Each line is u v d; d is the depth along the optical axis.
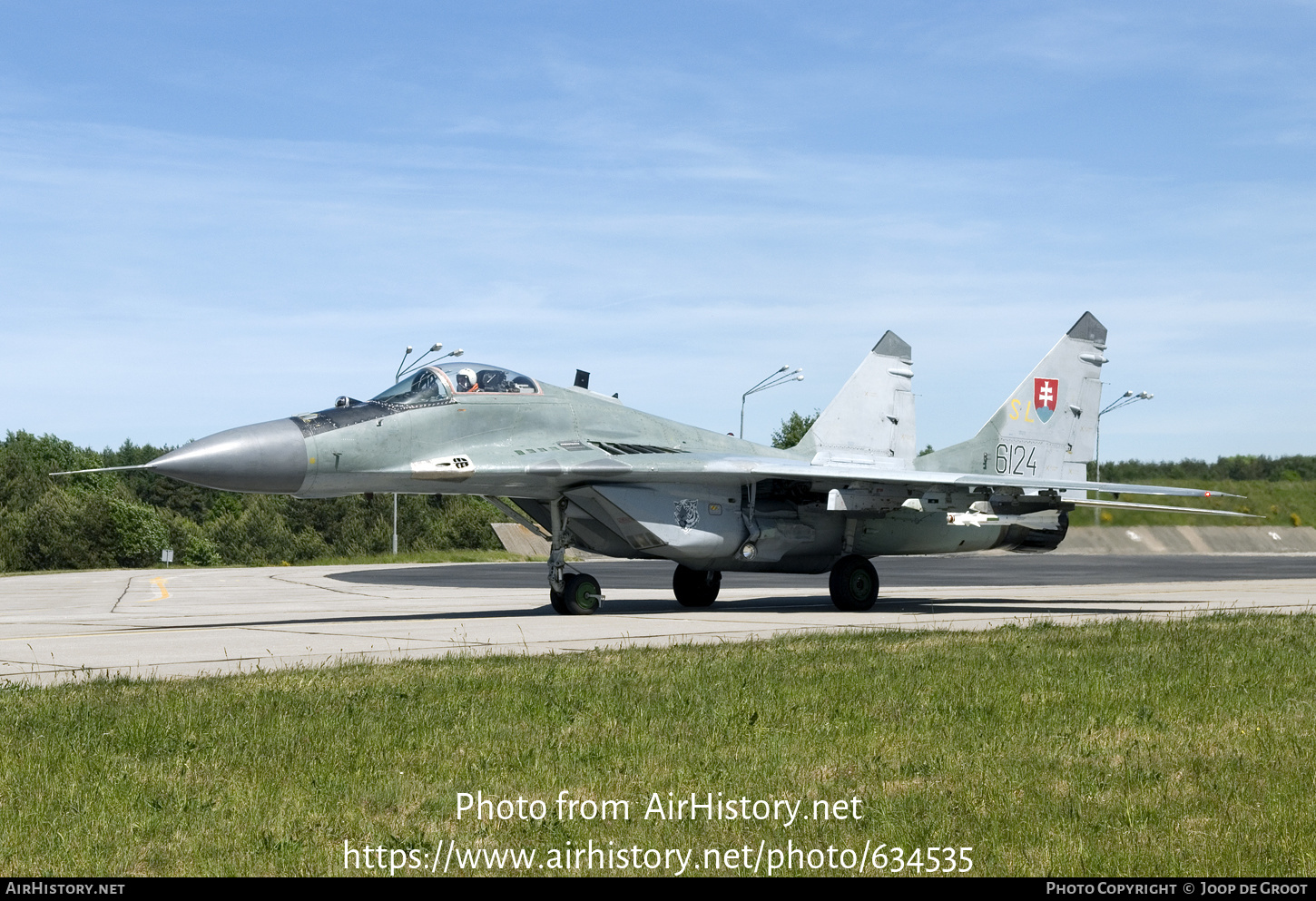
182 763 7.06
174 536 74.00
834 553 20.31
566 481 17.80
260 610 21.33
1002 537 21.80
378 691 9.38
